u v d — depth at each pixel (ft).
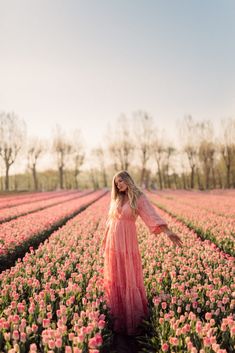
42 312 15.90
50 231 43.73
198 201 96.27
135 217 18.02
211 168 253.24
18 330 14.55
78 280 20.77
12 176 360.48
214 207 73.77
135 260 17.72
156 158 254.27
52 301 17.93
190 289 19.97
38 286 19.76
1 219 53.93
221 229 39.73
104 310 17.43
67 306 17.63
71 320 16.19
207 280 20.98
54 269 23.79
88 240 33.14
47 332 13.66
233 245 33.53
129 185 17.75
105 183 294.25
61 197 133.49
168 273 22.62
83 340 13.67
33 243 36.11
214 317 16.75
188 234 37.01
